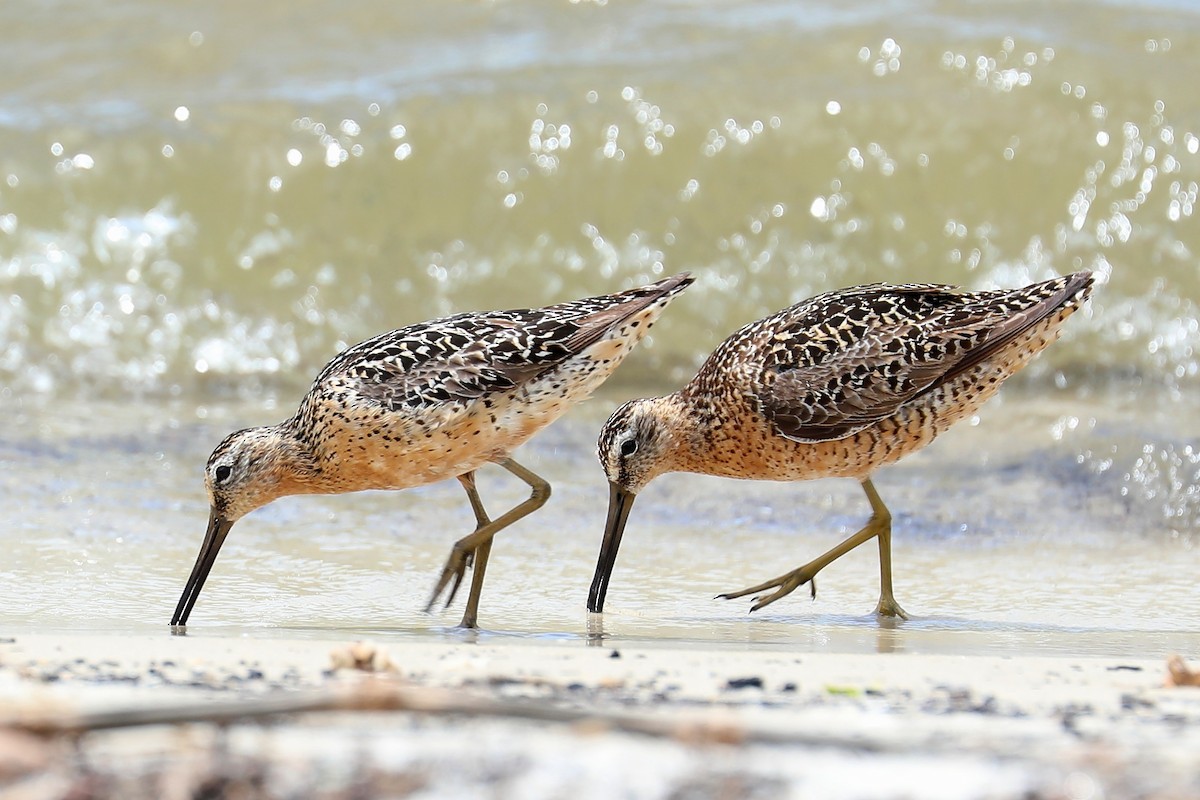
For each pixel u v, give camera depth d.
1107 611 10.79
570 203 20.14
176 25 21.97
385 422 10.45
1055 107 20.80
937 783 5.12
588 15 22.52
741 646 9.05
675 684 7.21
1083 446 15.52
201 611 10.09
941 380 11.09
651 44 21.81
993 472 14.91
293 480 10.83
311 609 10.27
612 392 18.30
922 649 9.08
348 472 10.75
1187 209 20.12
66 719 5.41
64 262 19.16
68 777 5.05
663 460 11.52
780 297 19.80
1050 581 11.74
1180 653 9.03
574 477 14.73
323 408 10.61
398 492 14.16
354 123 20.39
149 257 19.39
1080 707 6.79
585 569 11.83
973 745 5.69
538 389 10.58
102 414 16.95
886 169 20.39
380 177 20.16
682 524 13.30
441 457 10.60
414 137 20.33
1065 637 9.71
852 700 6.91
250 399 18.14
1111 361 18.94
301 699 5.64
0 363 18.19
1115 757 5.50
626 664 7.77
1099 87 20.94
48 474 14.16
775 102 20.72
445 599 10.77
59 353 18.42
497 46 21.95
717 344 19.55
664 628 9.91
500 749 5.37
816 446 11.27
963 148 20.52
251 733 5.54
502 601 10.74
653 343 19.36
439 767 5.19
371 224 19.97
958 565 12.22
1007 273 19.94
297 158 20.12
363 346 10.82
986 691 7.20
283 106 20.53
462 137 20.36
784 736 5.50
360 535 12.66
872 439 11.20
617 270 19.86
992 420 16.53
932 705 6.80
